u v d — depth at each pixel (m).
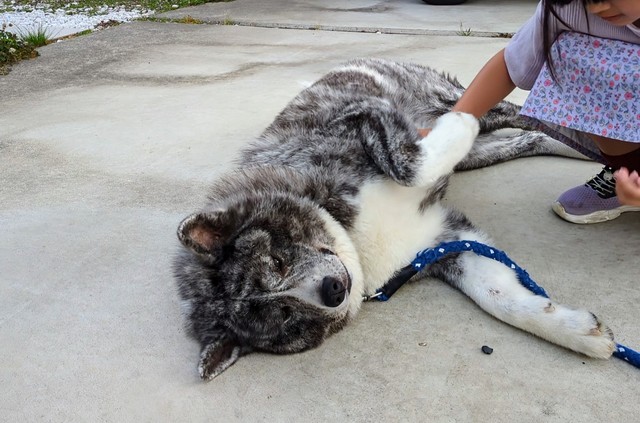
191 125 1.94
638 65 0.99
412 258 1.18
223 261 1.06
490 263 1.11
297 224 1.10
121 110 2.12
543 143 1.56
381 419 0.87
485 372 0.93
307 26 3.17
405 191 1.21
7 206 1.54
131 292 1.20
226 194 1.20
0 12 4.24
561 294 1.07
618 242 1.19
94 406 0.94
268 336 1.02
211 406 0.93
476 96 1.22
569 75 1.04
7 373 1.02
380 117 1.24
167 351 1.04
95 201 1.54
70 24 3.70
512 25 2.90
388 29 2.97
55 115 2.12
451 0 3.50
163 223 1.42
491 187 1.45
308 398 0.93
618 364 0.93
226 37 3.06
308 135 1.31
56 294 1.21
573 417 0.84
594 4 0.87
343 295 1.02
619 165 1.17
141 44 3.02
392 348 1.01
